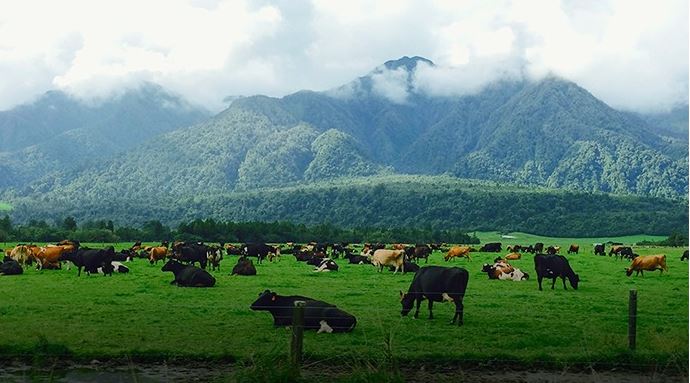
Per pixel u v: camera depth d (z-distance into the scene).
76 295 29.97
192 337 19.73
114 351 17.56
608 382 15.43
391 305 27.08
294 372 14.35
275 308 21.39
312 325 20.70
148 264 53.19
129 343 18.75
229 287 34.12
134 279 38.59
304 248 79.75
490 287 35.28
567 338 19.80
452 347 18.52
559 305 27.47
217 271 45.81
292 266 52.75
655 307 27.19
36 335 19.73
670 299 30.05
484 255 77.50
